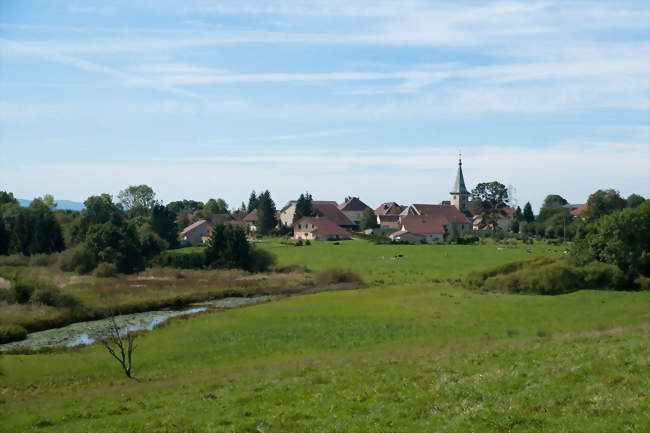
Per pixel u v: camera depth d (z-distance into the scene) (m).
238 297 67.75
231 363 32.50
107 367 32.97
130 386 26.73
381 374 22.61
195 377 27.84
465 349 28.58
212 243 93.06
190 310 58.62
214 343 38.47
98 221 122.44
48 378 30.48
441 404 16.30
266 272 89.69
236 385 23.59
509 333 36.38
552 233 165.50
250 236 173.00
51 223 105.00
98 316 54.06
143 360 34.38
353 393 19.31
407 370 22.88
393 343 35.69
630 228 62.25
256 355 34.41
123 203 198.00
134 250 88.69
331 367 26.36
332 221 174.38
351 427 15.03
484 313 46.41
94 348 38.75
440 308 49.84
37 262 88.44
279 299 63.66
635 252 61.16
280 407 18.56
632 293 55.62
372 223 185.00
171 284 74.06
